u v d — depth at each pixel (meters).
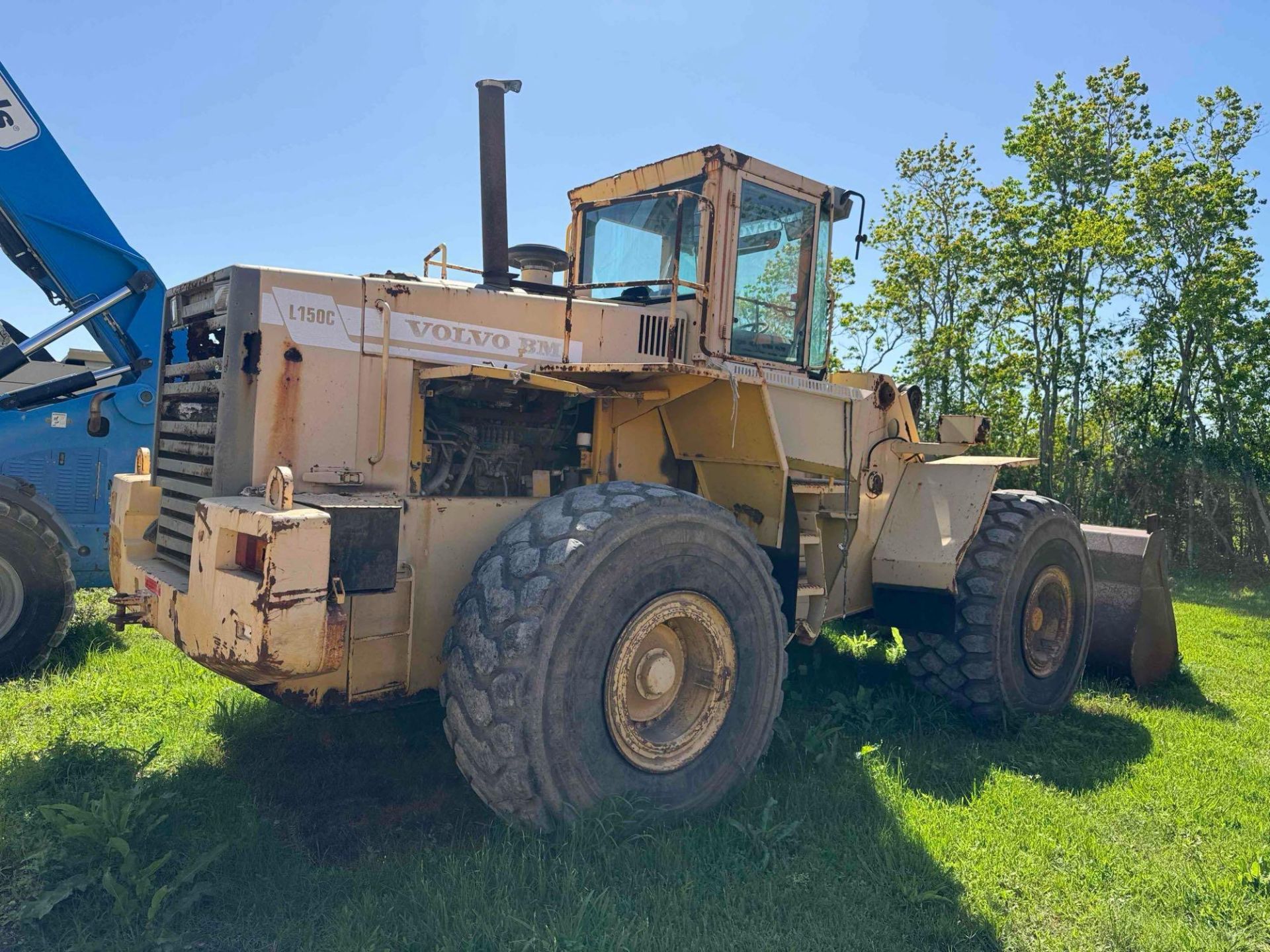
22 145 5.62
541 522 2.96
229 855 2.67
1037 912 2.70
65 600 4.87
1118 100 17.72
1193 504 16.27
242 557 2.67
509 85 3.92
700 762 3.17
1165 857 3.10
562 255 4.30
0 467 5.73
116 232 5.98
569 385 3.28
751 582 3.34
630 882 2.61
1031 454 20.73
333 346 3.11
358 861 2.78
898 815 3.26
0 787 3.01
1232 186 16.05
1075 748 4.21
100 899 2.39
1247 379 16.20
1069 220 17.11
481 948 2.27
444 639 2.93
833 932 2.48
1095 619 5.51
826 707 4.51
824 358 4.73
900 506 4.74
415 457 3.28
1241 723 4.86
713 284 3.91
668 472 4.09
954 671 4.46
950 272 20.55
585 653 2.80
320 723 3.90
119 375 6.11
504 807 2.72
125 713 4.05
